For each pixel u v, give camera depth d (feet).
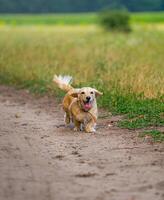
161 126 50.21
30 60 88.33
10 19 326.65
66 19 314.14
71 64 82.48
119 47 111.96
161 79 64.03
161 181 35.37
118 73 69.31
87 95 48.34
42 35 157.89
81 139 46.44
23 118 56.13
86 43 126.31
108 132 48.83
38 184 34.91
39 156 41.29
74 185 34.73
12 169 38.01
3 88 76.28
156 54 101.60
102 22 191.62
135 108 56.18
